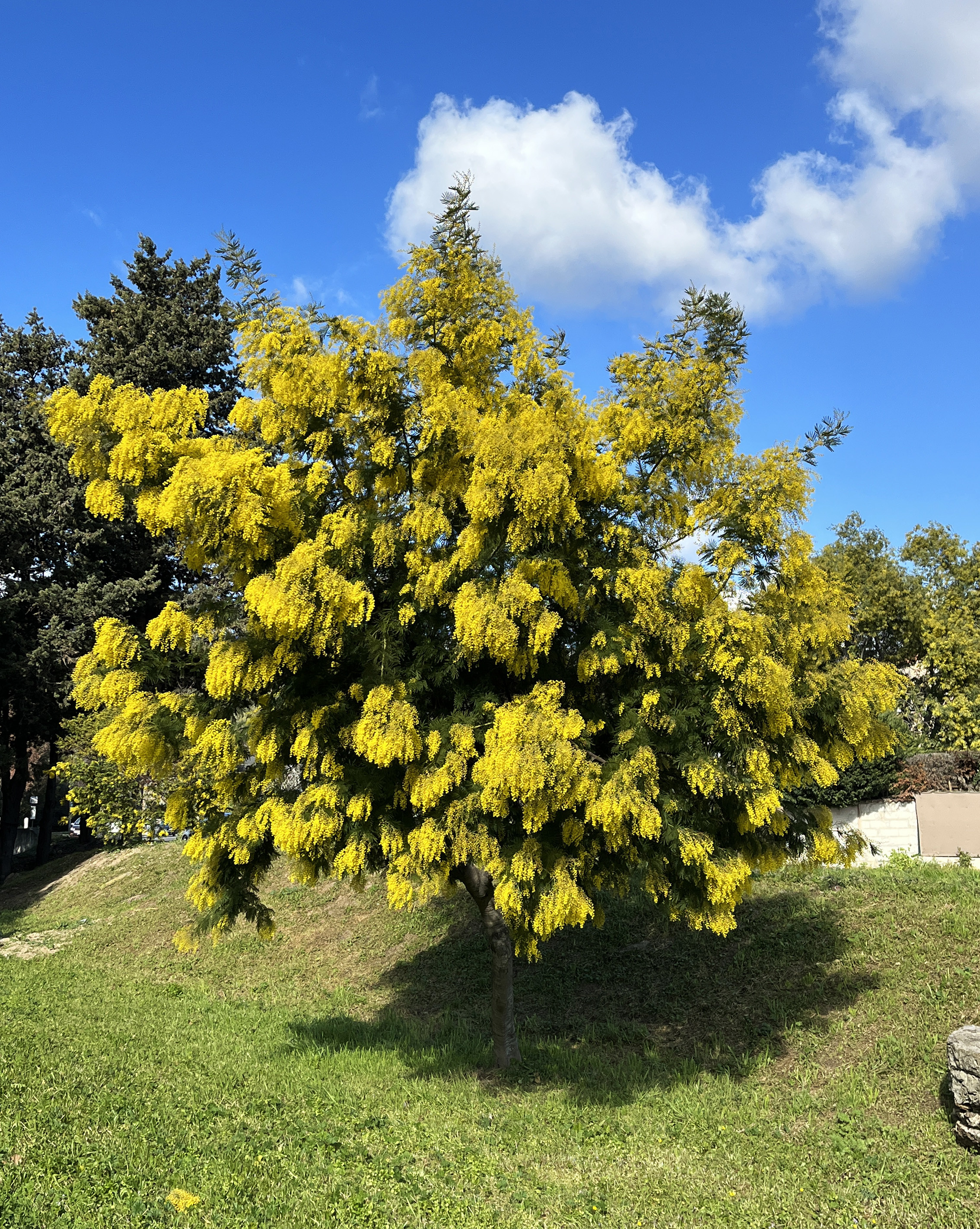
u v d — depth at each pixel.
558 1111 7.93
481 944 13.44
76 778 22.91
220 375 26.14
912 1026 8.20
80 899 20.78
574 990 11.53
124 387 8.09
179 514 7.36
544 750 6.95
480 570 7.70
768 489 7.50
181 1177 5.93
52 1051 9.02
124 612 24.41
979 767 15.39
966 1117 6.32
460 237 8.41
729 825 8.43
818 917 11.34
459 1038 10.46
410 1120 7.69
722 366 8.11
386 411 8.05
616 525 7.89
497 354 8.48
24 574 25.56
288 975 13.95
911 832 15.16
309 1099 8.08
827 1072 8.01
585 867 7.92
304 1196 5.83
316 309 8.12
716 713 7.54
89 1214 5.25
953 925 9.95
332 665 8.12
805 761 7.77
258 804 8.76
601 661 7.57
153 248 27.06
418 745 7.54
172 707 8.22
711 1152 6.89
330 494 8.42
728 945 11.39
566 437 7.31
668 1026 10.10
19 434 25.36
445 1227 5.57
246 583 8.10
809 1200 5.95
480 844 7.58
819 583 7.95
